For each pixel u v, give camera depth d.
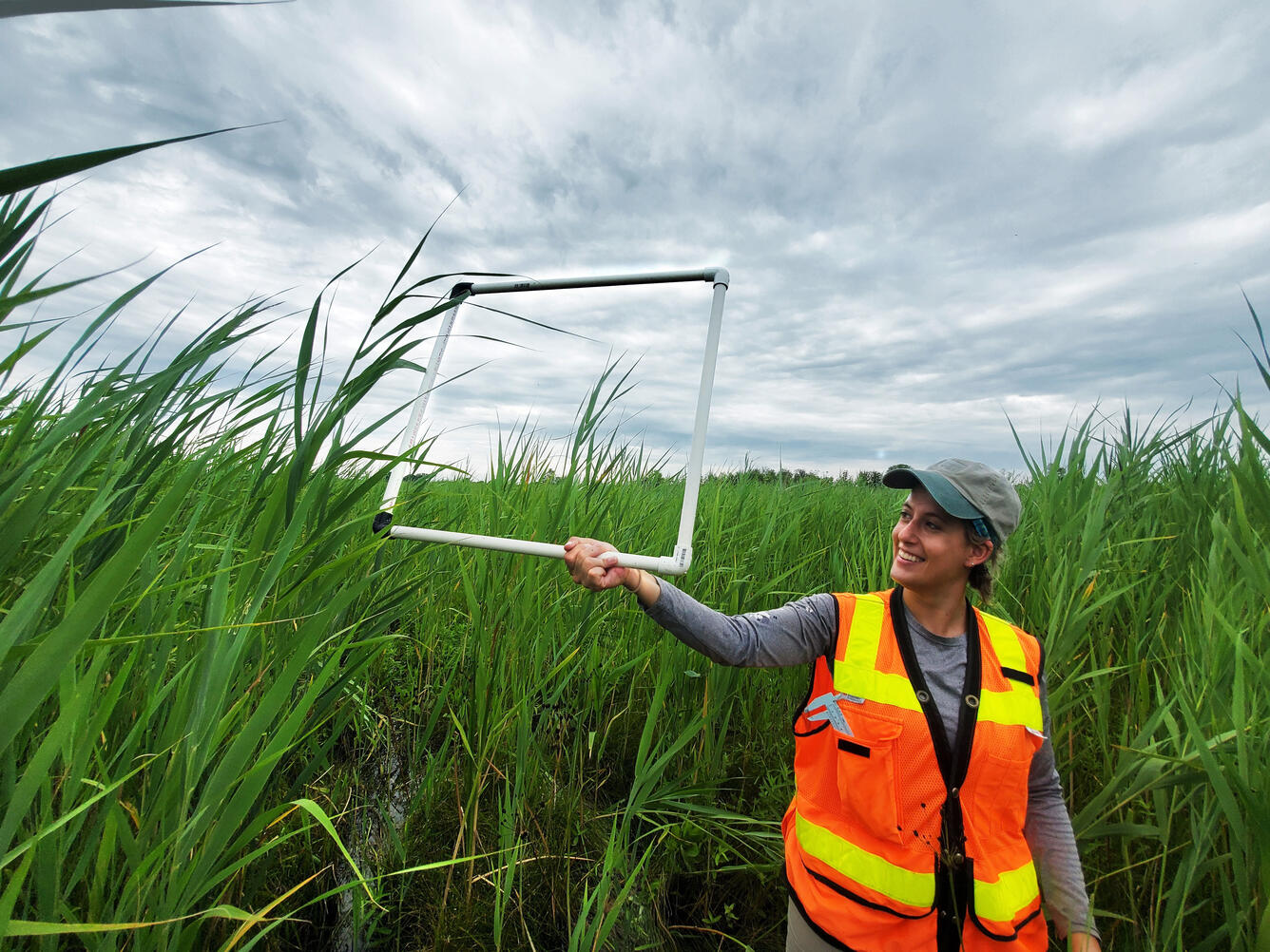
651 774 1.96
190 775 0.96
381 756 2.48
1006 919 1.35
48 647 0.63
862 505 4.57
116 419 1.18
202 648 1.02
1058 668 2.15
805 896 1.51
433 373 1.98
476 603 2.22
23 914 1.02
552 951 1.88
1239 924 1.26
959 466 1.54
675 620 1.66
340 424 1.50
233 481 1.70
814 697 1.60
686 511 1.78
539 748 2.24
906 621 1.58
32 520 0.87
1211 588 1.76
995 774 1.39
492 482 2.90
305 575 1.39
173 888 0.92
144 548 0.67
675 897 2.17
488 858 2.01
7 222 0.89
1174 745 1.54
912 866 1.38
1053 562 2.49
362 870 1.91
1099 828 1.63
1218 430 2.71
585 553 1.64
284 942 1.66
